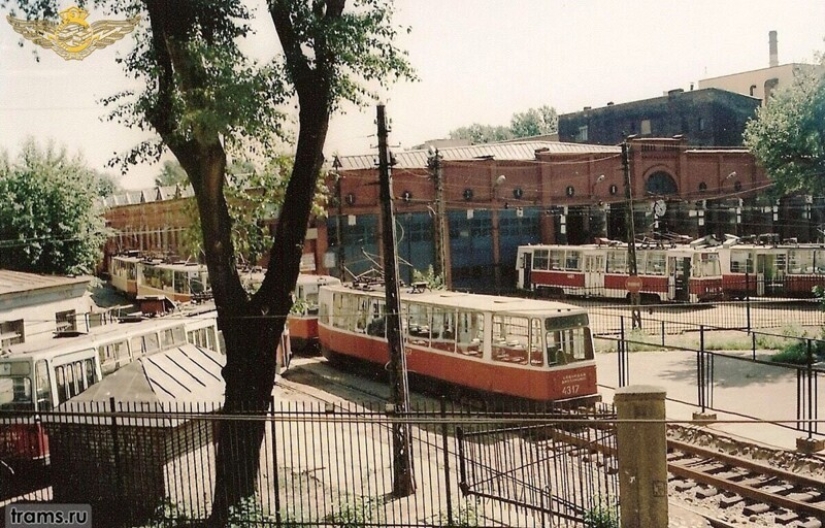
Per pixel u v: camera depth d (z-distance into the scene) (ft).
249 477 39.27
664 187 161.79
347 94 39.27
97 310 96.32
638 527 32.35
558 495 39.01
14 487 46.91
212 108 35.17
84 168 117.80
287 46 37.88
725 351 90.58
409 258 140.46
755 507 39.34
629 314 122.31
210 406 44.39
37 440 48.08
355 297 86.48
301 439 56.08
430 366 73.41
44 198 111.65
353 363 88.22
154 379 43.91
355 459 50.60
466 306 68.54
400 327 45.32
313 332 100.94
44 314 86.79
